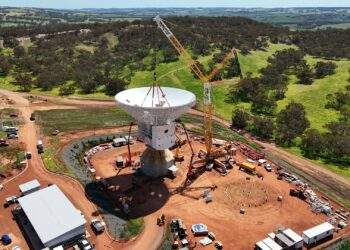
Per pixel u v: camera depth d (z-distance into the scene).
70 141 126.19
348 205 95.00
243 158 118.38
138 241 79.88
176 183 102.62
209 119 113.12
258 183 103.25
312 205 93.25
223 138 135.12
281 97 176.75
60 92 186.50
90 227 83.12
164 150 107.00
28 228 81.44
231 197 96.50
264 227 85.31
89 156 117.81
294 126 139.00
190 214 89.44
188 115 160.75
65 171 105.56
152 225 85.06
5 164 108.56
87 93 188.50
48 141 125.06
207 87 115.50
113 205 91.75
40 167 107.69
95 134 133.50
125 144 127.12
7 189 96.56
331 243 80.75
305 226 85.81
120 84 187.75
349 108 156.38
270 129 139.00
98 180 101.31
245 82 181.00
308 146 127.00
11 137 126.31
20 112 155.00
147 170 106.06
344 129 134.50
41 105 167.00
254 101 167.88
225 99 178.50
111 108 166.38
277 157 122.06
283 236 79.06
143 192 98.00
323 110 160.50
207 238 80.56
